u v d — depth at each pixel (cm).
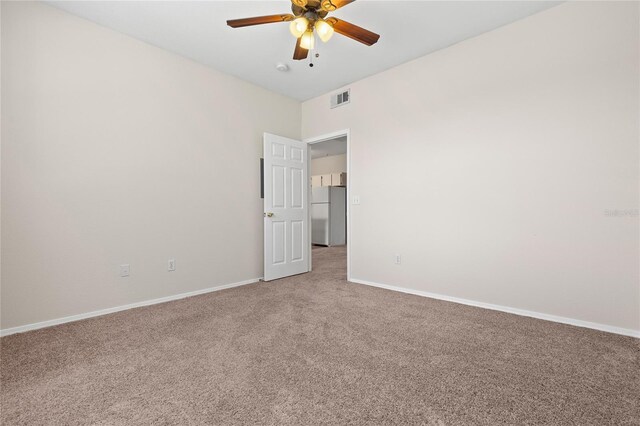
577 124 223
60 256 231
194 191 313
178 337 204
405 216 322
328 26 194
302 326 224
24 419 123
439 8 233
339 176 770
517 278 250
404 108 321
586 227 220
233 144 350
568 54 226
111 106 257
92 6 228
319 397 138
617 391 141
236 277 351
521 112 247
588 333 208
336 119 389
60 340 200
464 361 171
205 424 120
